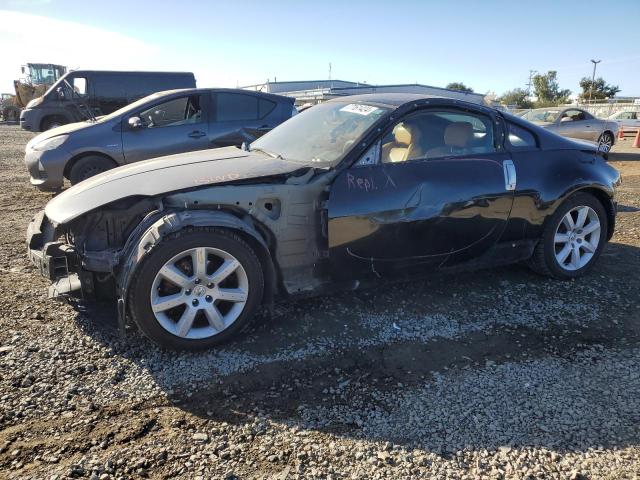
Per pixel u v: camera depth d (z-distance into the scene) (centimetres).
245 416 262
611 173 458
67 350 317
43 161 709
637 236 599
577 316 382
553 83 6378
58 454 230
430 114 387
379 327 358
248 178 327
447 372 305
